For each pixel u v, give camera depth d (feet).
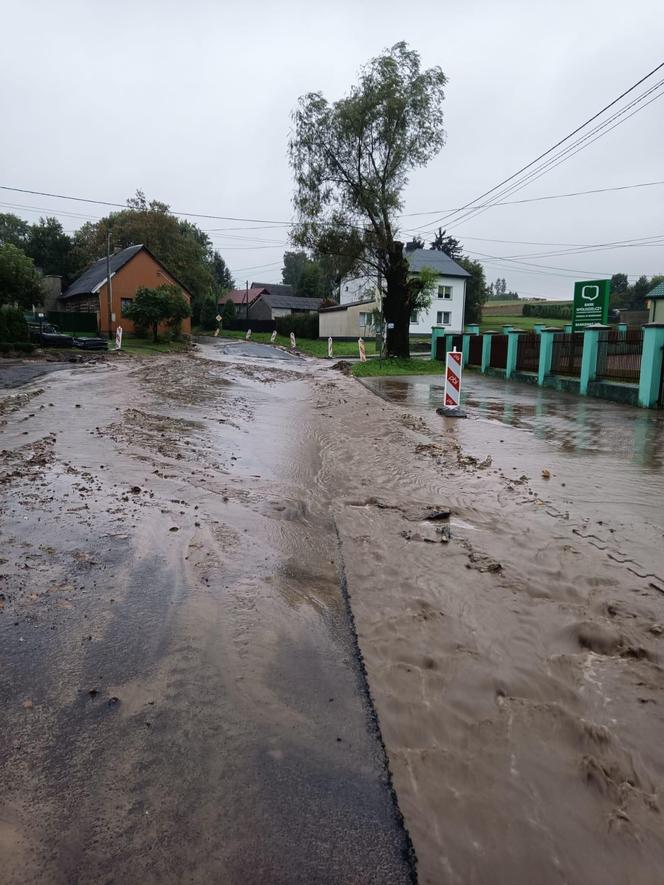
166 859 6.18
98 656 9.85
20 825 6.54
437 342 95.66
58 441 26.50
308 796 7.08
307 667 9.86
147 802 6.91
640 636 10.81
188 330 155.74
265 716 8.54
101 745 7.81
